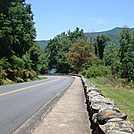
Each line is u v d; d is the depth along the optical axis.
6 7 30.53
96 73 38.03
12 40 31.22
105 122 3.33
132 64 34.16
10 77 27.09
